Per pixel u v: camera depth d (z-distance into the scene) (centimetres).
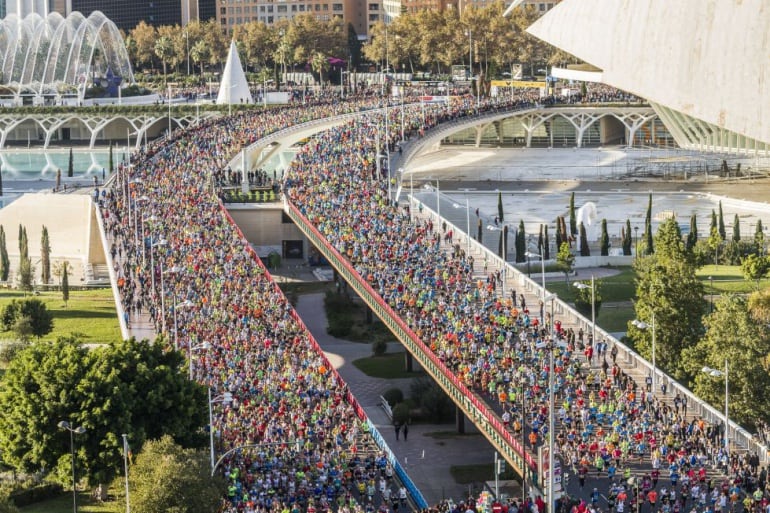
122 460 19338
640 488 18225
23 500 19475
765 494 17612
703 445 19262
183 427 19850
